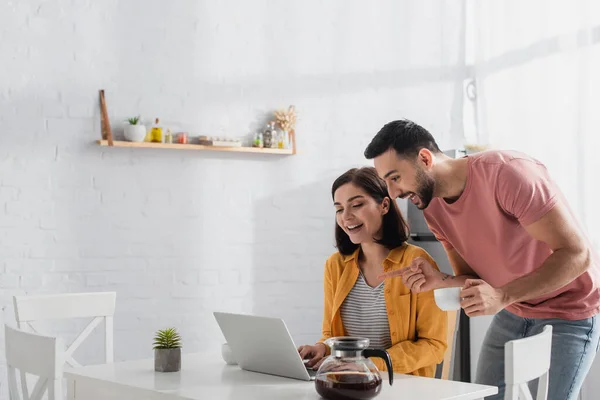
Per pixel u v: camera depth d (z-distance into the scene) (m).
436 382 1.86
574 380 2.09
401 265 2.23
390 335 2.21
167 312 3.80
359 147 4.30
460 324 3.90
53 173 3.58
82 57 3.64
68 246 3.61
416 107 4.45
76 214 3.63
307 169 4.17
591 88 3.80
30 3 3.55
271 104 4.08
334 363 1.67
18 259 3.51
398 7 4.43
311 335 4.14
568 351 2.08
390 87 4.38
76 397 2.02
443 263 4.12
